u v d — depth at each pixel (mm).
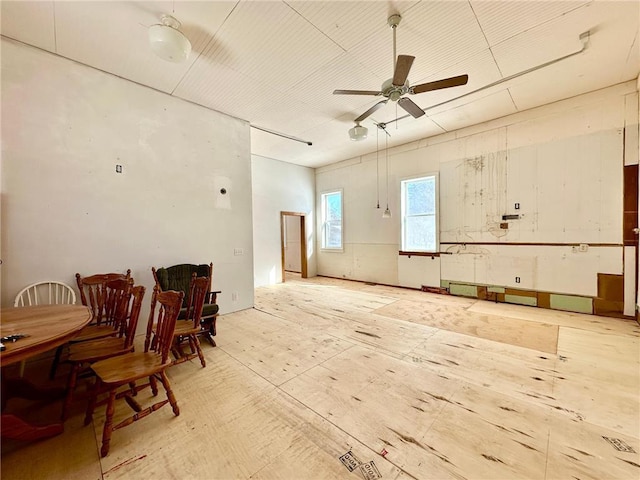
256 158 6625
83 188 2955
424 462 1479
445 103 4047
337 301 4969
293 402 2018
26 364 2604
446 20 2445
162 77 3242
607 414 1834
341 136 5367
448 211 5289
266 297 5332
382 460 1496
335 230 7664
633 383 2188
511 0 2230
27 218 2637
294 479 1384
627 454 1506
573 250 4004
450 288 5328
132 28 2457
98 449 1597
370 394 2102
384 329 3494
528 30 2578
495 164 4664
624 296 3668
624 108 3570
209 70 3117
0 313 1899
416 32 2588
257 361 2670
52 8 2199
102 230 3082
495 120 4637
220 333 3418
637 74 3357
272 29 2508
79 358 1896
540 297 4305
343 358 2705
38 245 2695
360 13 2344
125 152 3244
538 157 4238
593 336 3129
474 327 3512
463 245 5113
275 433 1710
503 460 1485
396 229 6176
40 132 2701
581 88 3684
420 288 5801
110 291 2582
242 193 4449
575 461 1471
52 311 1953
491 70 3232
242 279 4438
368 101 3912
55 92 2787
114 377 1630
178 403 2021
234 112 4203
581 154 3893
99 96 3059
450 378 2309
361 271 6961
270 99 3816
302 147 6062
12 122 2559
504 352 2777
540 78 3420
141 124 3371
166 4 2193
